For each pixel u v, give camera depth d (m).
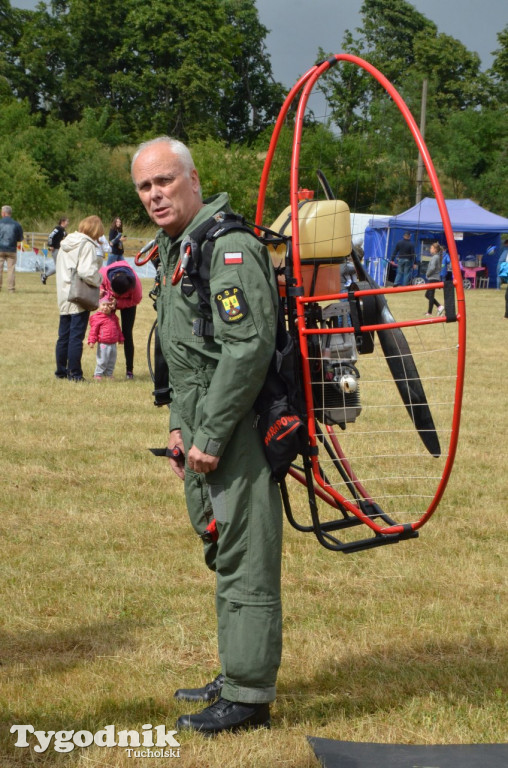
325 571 7.12
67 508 8.49
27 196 64.12
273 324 4.52
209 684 5.12
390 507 8.79
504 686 5.30
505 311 32.34
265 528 4.63
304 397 4.79
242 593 4.65
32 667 5.45
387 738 4.73
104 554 7.32
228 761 4.44
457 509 8.84
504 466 10.59
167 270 4.77
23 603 6.34
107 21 105.12
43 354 18.14
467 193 72.62
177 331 4.71
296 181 4.88
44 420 12.16
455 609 6.41
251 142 110.19
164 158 4.63
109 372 15.53
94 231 14.84
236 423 4.51
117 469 9.91
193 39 98.31
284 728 4.80
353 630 6.06
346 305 4.83
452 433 4.72
